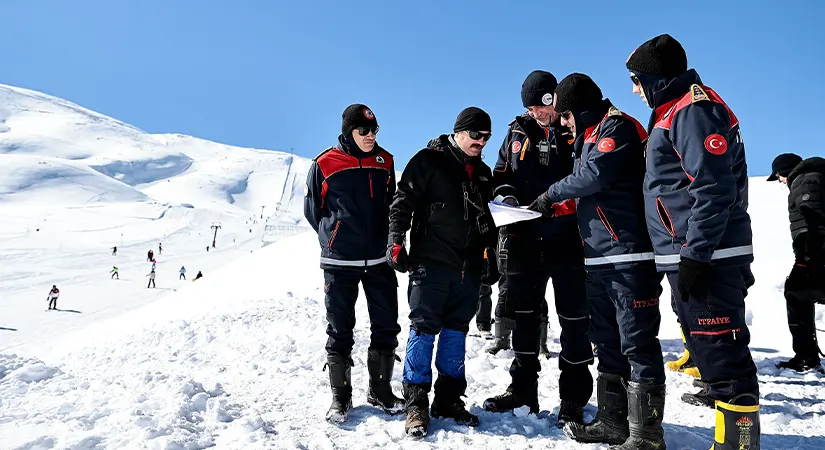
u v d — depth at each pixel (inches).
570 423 118.6
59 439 110.8
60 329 1061.1
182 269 1883.6
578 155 119.2
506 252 138.4
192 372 191.5
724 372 94.5
